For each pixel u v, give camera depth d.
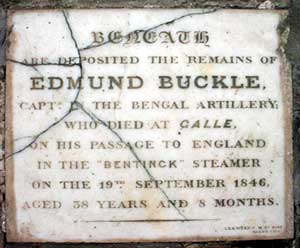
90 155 1.90
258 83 1.92
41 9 1.91
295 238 1.93
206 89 1.91
